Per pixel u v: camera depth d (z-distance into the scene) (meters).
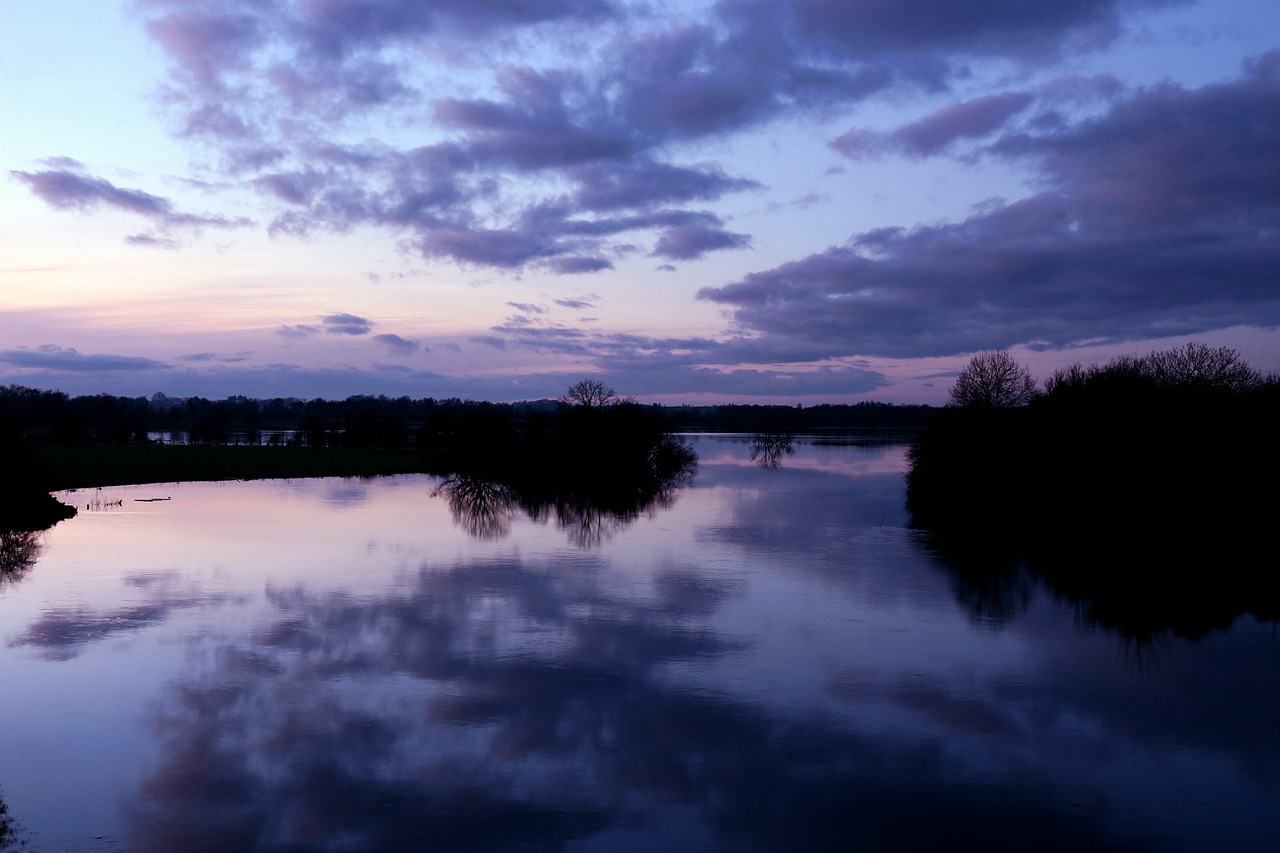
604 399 83.44
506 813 14.15
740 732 17.45
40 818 13.89
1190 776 15.65
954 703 19.17
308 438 134.12
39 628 24.75
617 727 17.66
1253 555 37.78
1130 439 47.56
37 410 185.62
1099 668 21.77
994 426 55.09
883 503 58.44
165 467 84.06
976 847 13.23
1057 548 39.25
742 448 147.38
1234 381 58.16
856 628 25.25
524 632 24.50
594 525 46.97
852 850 13.13
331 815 14.04
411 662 21.73
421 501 58.91
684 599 28.70
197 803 14.39
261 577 32.25
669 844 13.24
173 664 21.45
